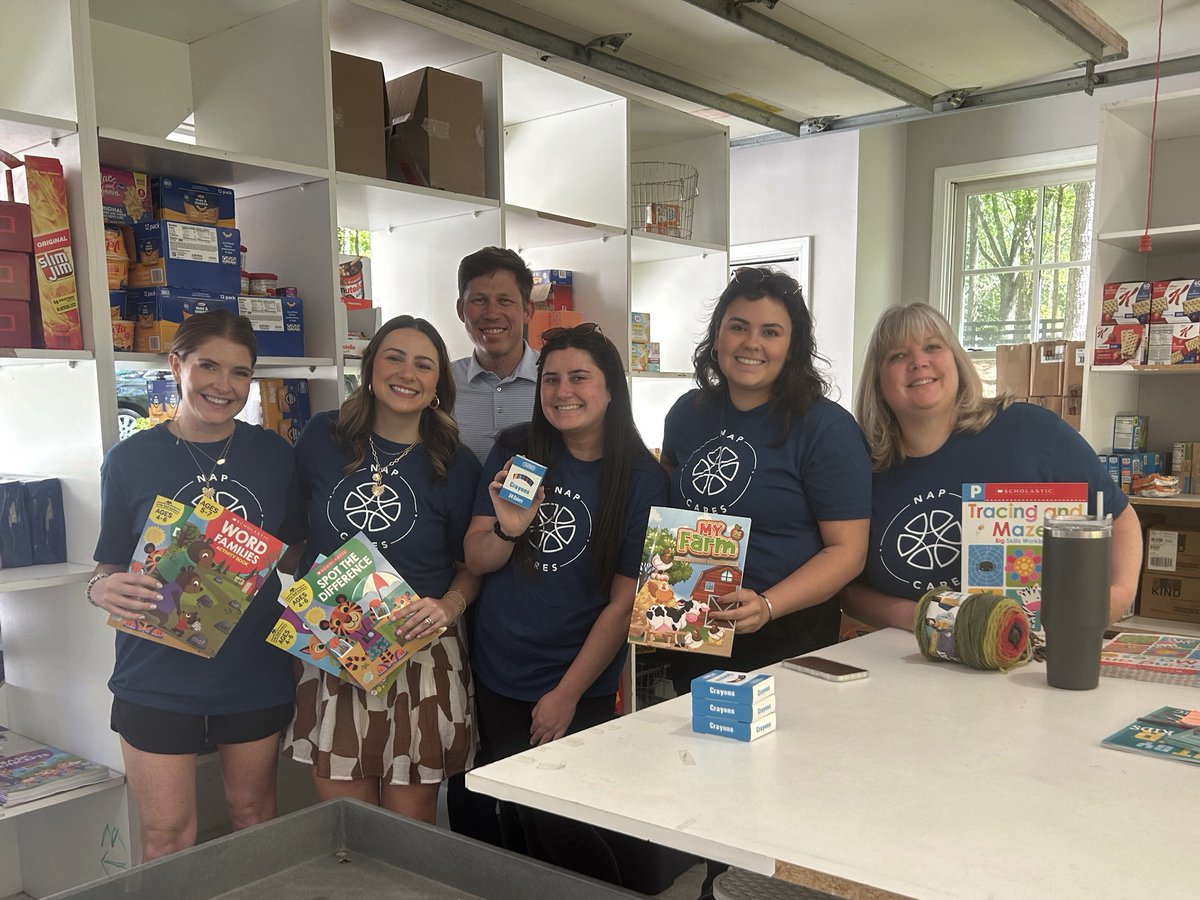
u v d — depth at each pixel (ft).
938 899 2.52
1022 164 16.66
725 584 5.16
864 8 11.60
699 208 13.12
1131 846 2.81
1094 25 12.28
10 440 7.38
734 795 3.24
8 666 7.71
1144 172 11.20
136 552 5.81
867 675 4.67
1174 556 10.30
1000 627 4.60
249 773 6.35
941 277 17.87
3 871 7.73
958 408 5.97
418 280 10.03
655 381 13.57
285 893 3.81
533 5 11.78
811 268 18.02
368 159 8.43
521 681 6.57
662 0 11.61
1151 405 11.44
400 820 4.01
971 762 3.50
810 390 6.14
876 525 6.09
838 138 17.51
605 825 3.15
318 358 7.80
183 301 7.00
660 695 10.64
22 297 6.28
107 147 6.61
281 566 6.98
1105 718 3.99
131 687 6.01
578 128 11.44
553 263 11.81
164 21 8.19
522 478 6.04
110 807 6.89
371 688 5.96
